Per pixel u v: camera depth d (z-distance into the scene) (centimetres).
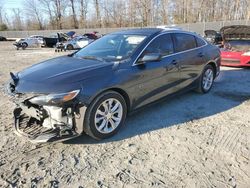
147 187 287
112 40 477
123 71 393
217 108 513
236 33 986
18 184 293
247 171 312
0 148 365
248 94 604
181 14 5600
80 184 293
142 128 423
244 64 896
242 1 5197
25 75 382
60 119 345
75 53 486
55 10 6322
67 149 362
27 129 369
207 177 302
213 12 5403
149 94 441
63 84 343
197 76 559
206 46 584
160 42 466
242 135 401
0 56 1670
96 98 362
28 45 2816
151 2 5694
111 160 337
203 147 365
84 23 6247
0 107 527
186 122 446
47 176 306
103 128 381
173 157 341
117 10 5922
